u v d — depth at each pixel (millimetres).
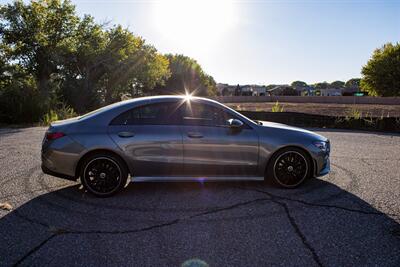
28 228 3488
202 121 4703
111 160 4492
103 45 31609
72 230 3449
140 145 4496
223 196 4535
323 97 47656
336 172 5906
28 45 26797
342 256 2938
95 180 4504
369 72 54094
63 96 24531
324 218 3773
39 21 27172
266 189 4840
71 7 28500
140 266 2775
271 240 3236
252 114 15984
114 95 34500
